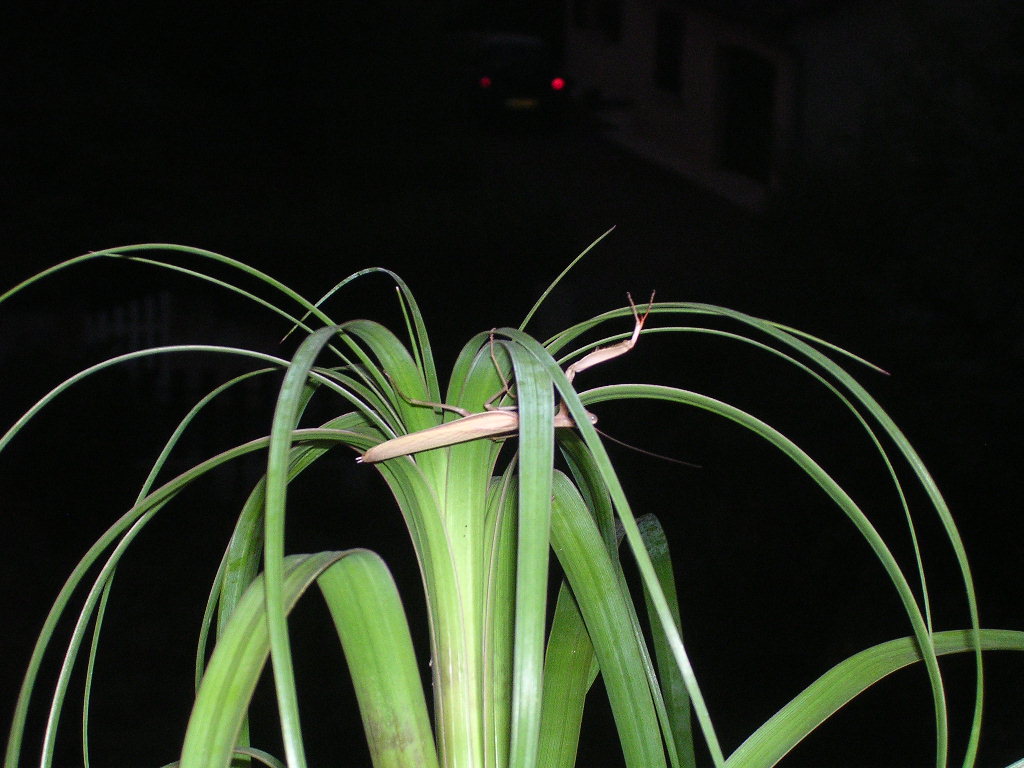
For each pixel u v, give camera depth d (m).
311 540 5.78
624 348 1.12
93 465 6.46
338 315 10.73
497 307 11.02
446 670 1.11
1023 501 3.79
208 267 11.58
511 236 12.64
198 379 7.51
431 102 15.84
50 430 6.61
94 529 5.82
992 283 4.23
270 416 6.91
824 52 13.18
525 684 0.78
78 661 4.34
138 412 6.95
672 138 18.88
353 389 1.18
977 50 4.78
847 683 1.10
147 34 15.56
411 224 13.09
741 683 3.76
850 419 4.51
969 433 3.97
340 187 15.01
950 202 4.64
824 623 4.03
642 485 5.39
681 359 6.11
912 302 4.56
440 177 15.68
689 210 14.62
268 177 14.84
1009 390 4.00
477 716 1.12
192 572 5.33
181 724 3.80
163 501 1.07
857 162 5.24
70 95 13.76
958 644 1.13
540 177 16.50
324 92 15.41
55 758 3.59
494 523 1.16
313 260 12.34
